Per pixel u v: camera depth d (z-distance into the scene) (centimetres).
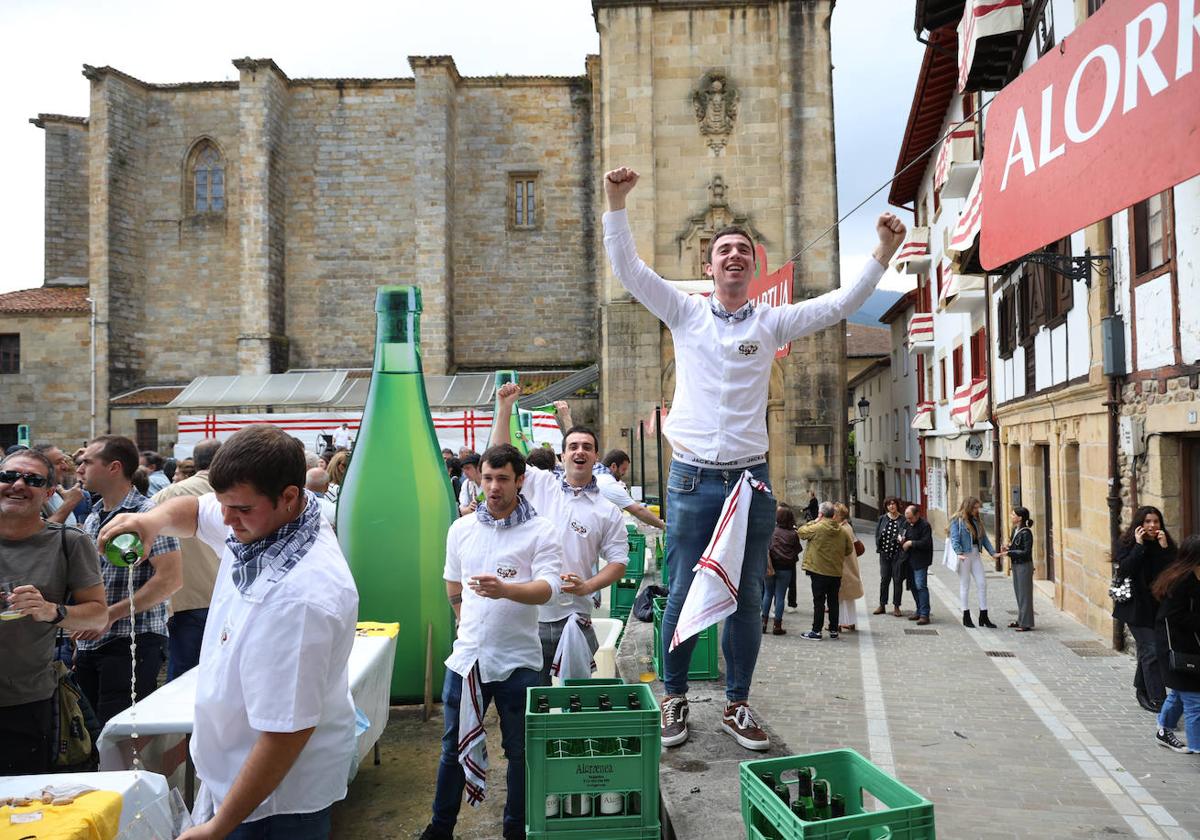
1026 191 456
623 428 2856
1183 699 646
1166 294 883
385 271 3725
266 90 3534
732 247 404
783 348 427
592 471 549
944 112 2370
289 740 240
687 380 420
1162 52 347
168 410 3472
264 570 249
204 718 259
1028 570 1175
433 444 762
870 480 4647
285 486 249
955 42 1950
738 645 460
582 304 3728
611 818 350
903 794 280
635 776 354
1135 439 969
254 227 3525
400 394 761
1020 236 463
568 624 493
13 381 3497
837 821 257
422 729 673
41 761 418
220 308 3728
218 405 3141
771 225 2995
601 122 3012
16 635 408
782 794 296
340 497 750
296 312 3731
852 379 4788
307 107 3750
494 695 437
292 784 258
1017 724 733
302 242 3741
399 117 3747
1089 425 1145
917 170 2872
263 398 3158
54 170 4006
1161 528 762
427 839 439
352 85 3738
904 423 3572
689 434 418
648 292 408
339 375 3362
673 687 470
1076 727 723
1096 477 1118
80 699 465
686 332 416
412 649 731
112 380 3547
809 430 2838
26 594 388
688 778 414
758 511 422
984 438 2019
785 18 2973
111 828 272
